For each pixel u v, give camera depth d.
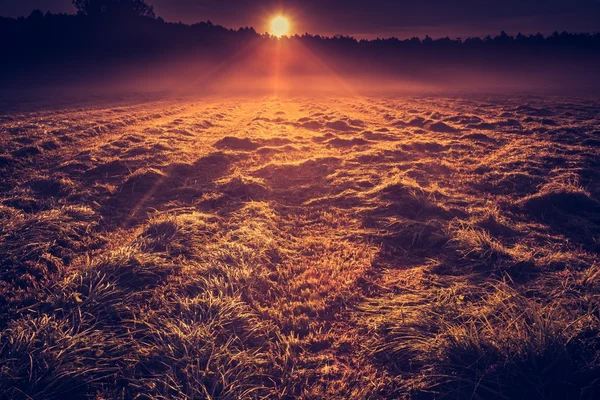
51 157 12.16
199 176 10.38
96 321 3.98
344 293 4.83
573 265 5.24
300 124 20.27
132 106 31.84
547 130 16.95
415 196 7.77
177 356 3.55
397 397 3.25
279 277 5.23
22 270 5.10
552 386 3.19
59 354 3.43
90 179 9.81
